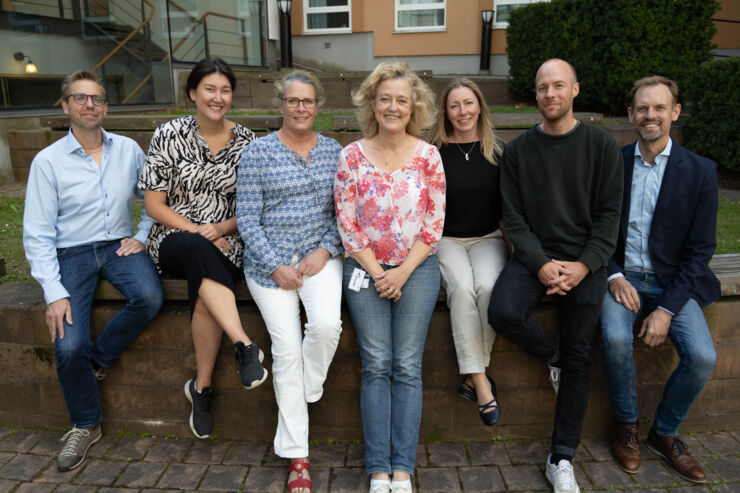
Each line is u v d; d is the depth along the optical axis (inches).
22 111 252.4
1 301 103.0
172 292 98.3
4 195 210.5
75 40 276.2
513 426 103.9
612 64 265.6
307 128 94.3
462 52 439.8
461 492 88.7
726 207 182.7
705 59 258.7
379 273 89.9
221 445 102.1
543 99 90.3
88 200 98.0
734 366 103.0
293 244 94.0
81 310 95.7
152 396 103.4
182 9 330.0
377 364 89.4
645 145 97.7
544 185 92.7
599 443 101.8
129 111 297.4
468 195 101.7
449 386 101.6
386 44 455.5
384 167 93.1
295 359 90.1
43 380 103.7
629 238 100.0
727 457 97.3
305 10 468.4
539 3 307.6
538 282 92.9
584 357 90.8
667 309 92.4
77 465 94.9
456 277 95.7
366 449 88.7
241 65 380.2
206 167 98.6
